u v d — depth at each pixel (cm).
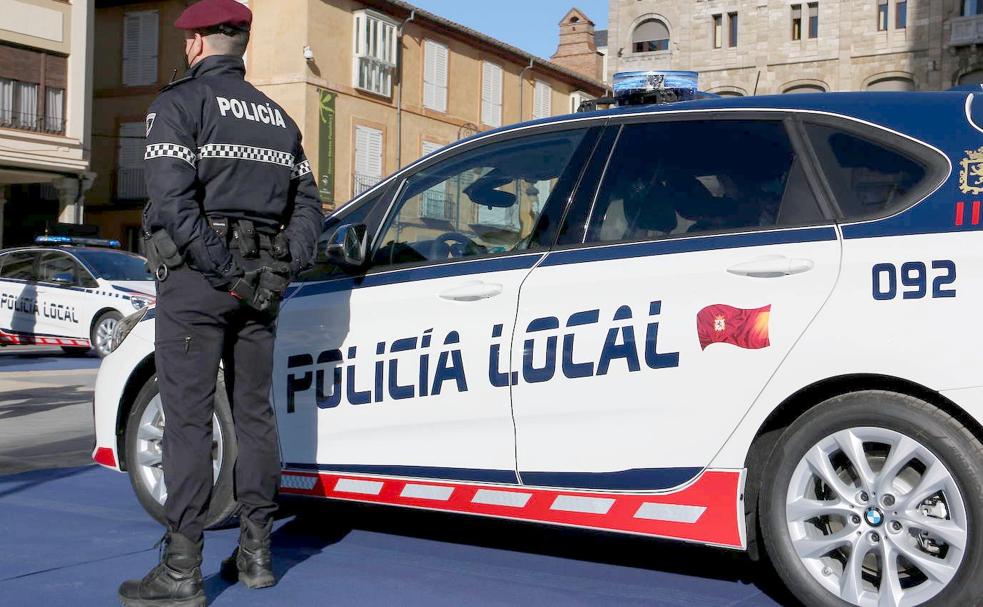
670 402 351
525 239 393
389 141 3272
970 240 314
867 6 4116
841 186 341
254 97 368
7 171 2583
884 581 322
